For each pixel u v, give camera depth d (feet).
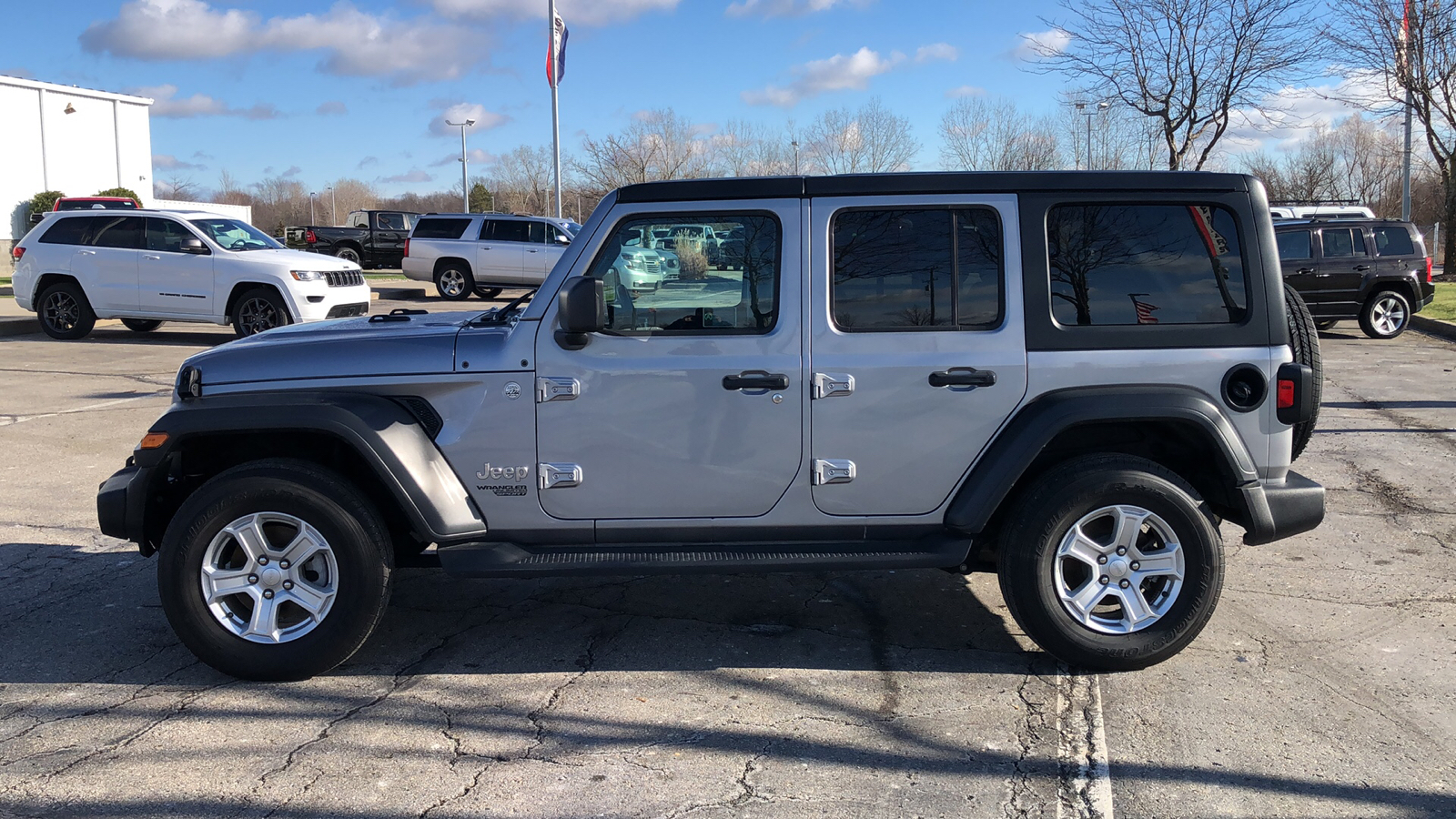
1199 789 10.50
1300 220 49.85
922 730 11.87
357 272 49.34
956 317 13.25
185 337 50.29
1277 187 123.03
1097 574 13.21
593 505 13.46
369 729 11.93
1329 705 12.42
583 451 13.32
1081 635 13.11
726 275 13.26
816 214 13.20
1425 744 11.43
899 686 13.10
